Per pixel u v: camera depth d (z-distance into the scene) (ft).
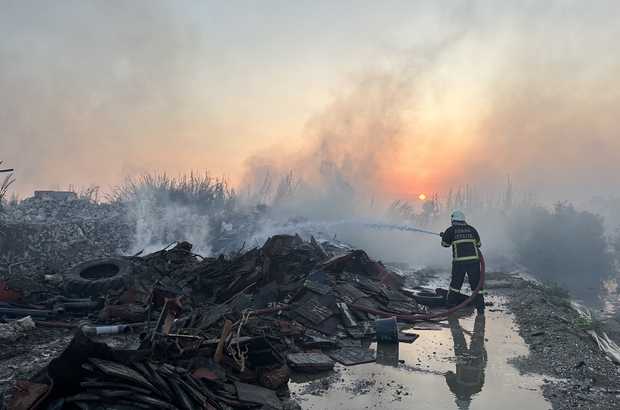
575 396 15.84
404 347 21.86
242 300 25.75
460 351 21.25
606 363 19.03
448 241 30.89
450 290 30.58
